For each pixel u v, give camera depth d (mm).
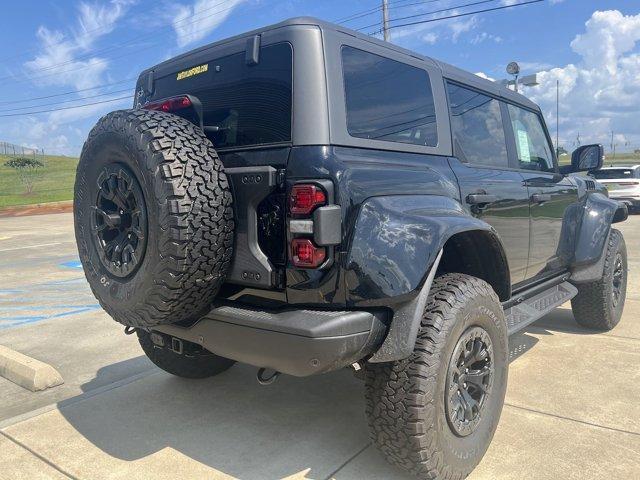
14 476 2811
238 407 3590
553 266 4418
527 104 4496
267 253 2467
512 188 3637
